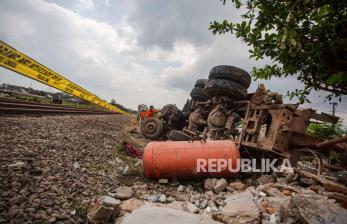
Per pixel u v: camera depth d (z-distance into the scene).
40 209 2.70
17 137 5.69
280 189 4.12
